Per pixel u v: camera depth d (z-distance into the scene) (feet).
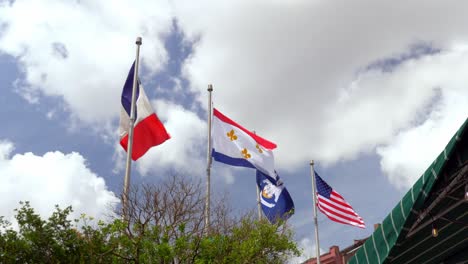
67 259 41.22
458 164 23.58
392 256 27.25
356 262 30.55
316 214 89.10
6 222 41.39
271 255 51.80
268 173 64.28
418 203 25.05
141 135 55.52
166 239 46.34
